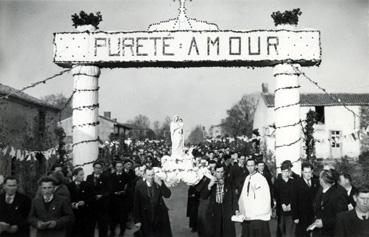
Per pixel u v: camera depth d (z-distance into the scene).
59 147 18.52
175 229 10.67
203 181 8.12
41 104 20.86
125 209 10.73
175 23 13.19
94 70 13.43
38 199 6.38
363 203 5.08
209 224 8.03
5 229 6.09
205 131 37.56
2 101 16.73
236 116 35.44
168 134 45.34
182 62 13.20
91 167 13.35
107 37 13.19
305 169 8.59
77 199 8.55
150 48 13.08
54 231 6.34
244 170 10.72
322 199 6.76
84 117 13.34
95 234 10.46
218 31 13.07
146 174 8.12
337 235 5.30
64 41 13.28
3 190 7.10
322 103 31.78
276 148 13.62
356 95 30.53
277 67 13.37
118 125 46.03
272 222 11.28
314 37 13.15
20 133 18.66
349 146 29.66
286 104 13.29
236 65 13.60
